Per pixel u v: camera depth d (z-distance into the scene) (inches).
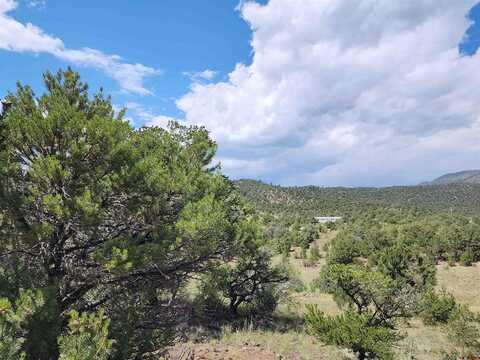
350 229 3080.7
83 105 296.4
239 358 410.3
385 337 450.0
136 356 257.6
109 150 261.6
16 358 169.6
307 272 2003.0
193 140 623.2
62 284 249.3
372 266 1728.6
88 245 272.8
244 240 382.0
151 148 416.2
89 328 194.2
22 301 194.5
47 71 286.8
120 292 285.0
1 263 238.5
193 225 282.5
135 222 281.9
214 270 358.0
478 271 1797.5
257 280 750.5
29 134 247.8
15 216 236.1
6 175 233.6
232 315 720.3
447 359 548.1
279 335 567.5
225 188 501.0
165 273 302.5
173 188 312.3
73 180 256.4
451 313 709.9
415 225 2669.8
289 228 4227.4
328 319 480.1
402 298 495.2
